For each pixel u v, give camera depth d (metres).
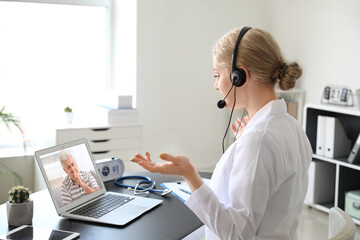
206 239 1.56
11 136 4.15
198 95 4.74
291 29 4.79
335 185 4.20
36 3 4.14
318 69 4.55
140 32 4.31
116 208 1.91
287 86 1.42
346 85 4.27
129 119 4.08
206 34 4.68
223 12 4.73
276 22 4.95
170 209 1.93
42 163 1.85
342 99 4.01
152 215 1.86
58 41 4.31
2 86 4.13
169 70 4.54
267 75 1.40
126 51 4.44
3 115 3.67
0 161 3.81
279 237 1.38
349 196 3.77
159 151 4.63
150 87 4.46
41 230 1.66
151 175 2.42
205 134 4.84
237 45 1.39
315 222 3.85
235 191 1.32
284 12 4.85
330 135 4.00
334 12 4.34
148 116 4.50
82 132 3.84
